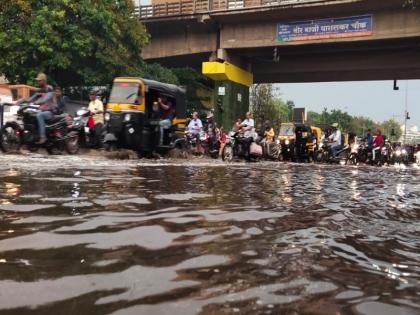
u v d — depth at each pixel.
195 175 7.62
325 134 23.27
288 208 4.27
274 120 50.78
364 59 33.66
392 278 2.17
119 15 26.92
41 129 11.24
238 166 11.53
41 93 11.73
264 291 1.90
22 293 1.76
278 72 37.00
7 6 22.72
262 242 2.81
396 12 28.22
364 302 1.82
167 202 4.25
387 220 3.88
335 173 10.62
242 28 32.66
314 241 2.91
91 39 23.31
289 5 29.47
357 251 2.70
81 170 7.27
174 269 2.16
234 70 34.06
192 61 38.62
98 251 2.42
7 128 11.37
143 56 36.69
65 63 22.77
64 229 2.91
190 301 1.75
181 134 16.08
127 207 3.85
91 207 3.77
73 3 23.08
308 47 32.41
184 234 2.91
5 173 6.23
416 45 30.03
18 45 22.48
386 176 10.38
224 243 2.73
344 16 29.80
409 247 2.86
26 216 3.30
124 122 13.20
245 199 4.74
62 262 2.20
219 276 2.08
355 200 5.17
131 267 2.16
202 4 33.47
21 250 2.39
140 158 13.36
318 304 1.78
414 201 5.33
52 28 22.59
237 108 34.78
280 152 22.11
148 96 14.21
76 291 1.80
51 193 4.49
